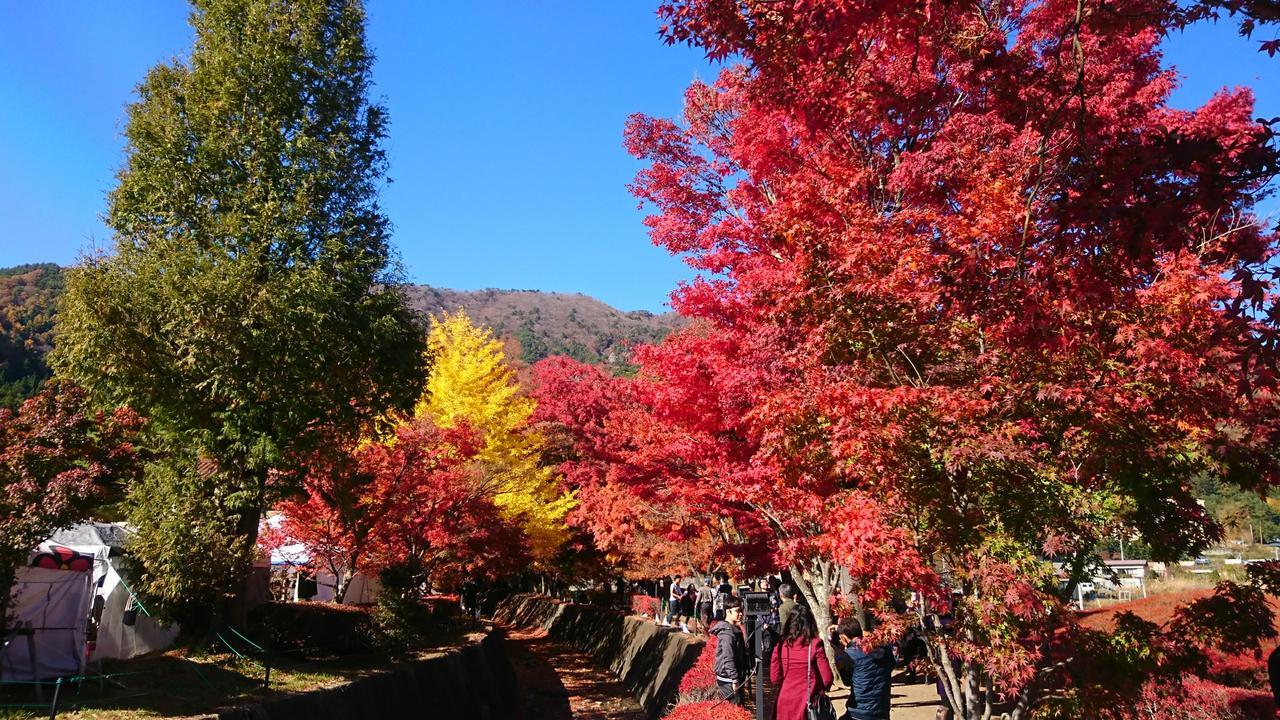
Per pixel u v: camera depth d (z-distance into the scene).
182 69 16.62
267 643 15.59
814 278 6.76
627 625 26.77
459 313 31.12
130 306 14.03
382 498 19.70
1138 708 5.81
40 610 11.60
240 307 14.41
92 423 12.65
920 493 5.73
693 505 13.77
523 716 20.73
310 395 15.05
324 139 16.78
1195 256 5.35
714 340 11.03
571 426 35.56
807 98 7.72
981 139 8.69
